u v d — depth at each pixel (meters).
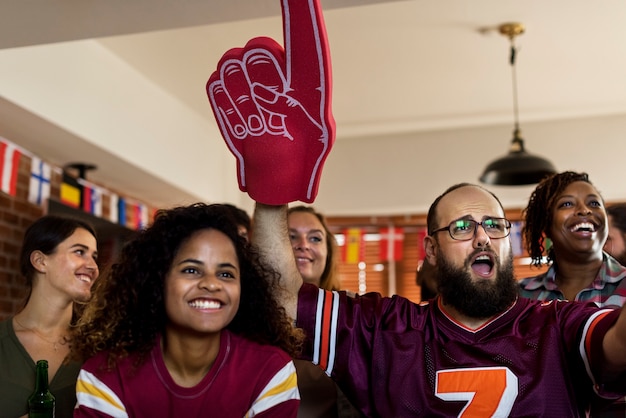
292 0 1.42
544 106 5.27
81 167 4.42
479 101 5.15
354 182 5.85
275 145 1.61
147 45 4.15
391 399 1.75
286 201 1.68
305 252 2.61
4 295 3.87
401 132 5.82
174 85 4.77
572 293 2.33
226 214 1.65
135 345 1.56
